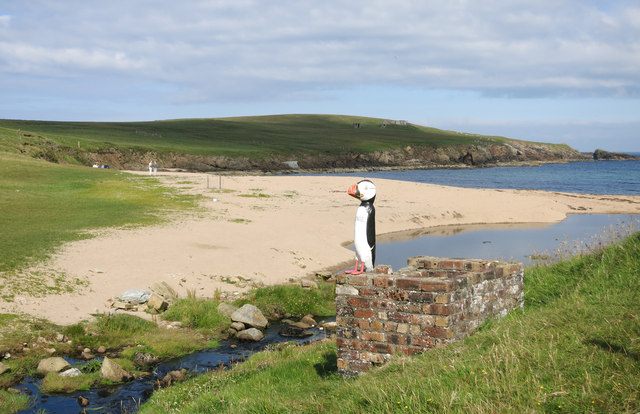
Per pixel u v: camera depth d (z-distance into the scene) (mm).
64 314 18406
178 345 16844
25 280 20469
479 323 9078
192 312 19547
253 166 158750
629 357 6574
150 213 36969
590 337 7434
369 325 8734
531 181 115562
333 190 55969
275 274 26312
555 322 8445
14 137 97125
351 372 8883
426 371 7172
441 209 50656
